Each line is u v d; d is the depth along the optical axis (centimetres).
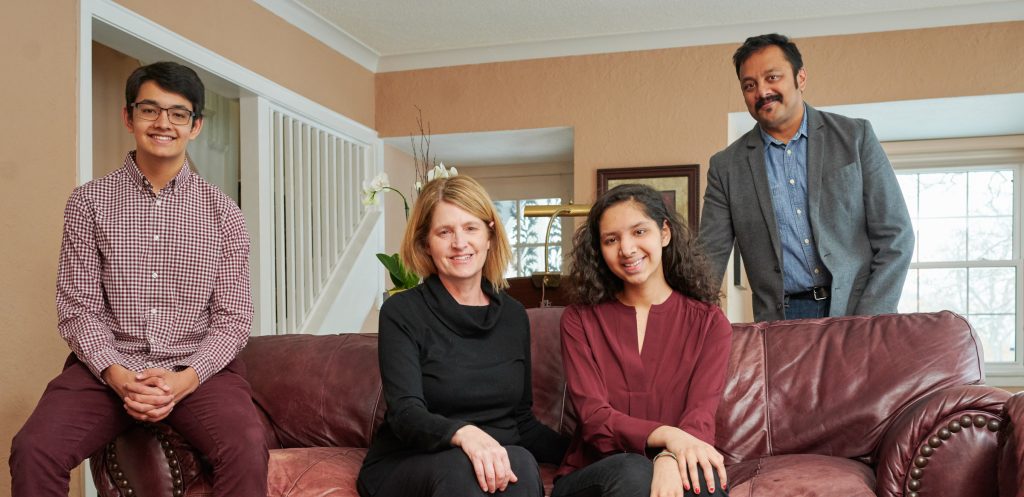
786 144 245
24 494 169
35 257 273
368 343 233
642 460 156
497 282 193
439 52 509
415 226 186
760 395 202
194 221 206
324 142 476
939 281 530
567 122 492
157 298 200
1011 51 424
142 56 349
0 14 263
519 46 496
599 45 486
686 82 473
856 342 202
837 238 236
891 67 441
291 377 227
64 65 286
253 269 409
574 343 188
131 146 441
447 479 150
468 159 602
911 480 161
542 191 616
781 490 163
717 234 256
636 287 189
